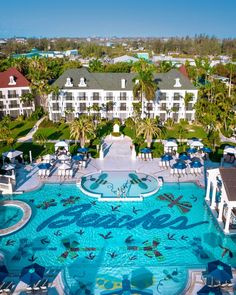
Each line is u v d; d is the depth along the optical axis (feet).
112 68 359.25
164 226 106.83
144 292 78.89
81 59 590.14
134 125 212.23
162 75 238.07
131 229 105.09
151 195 126.31
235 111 225.56
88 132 170.50
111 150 174.29
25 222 106.73
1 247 95.45
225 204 112.06
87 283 81.71
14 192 127.03
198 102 223.71
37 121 233.96
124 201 122.01
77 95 228.22
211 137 180.96
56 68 335.47
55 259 90.68
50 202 121.08
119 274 85.05
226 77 387.34
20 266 87.51
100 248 95.66
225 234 101.14
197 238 100.68
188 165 152.97
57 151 167.12
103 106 230.68
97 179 139.23
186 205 119.85
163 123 229.04
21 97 232.94
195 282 81.30
